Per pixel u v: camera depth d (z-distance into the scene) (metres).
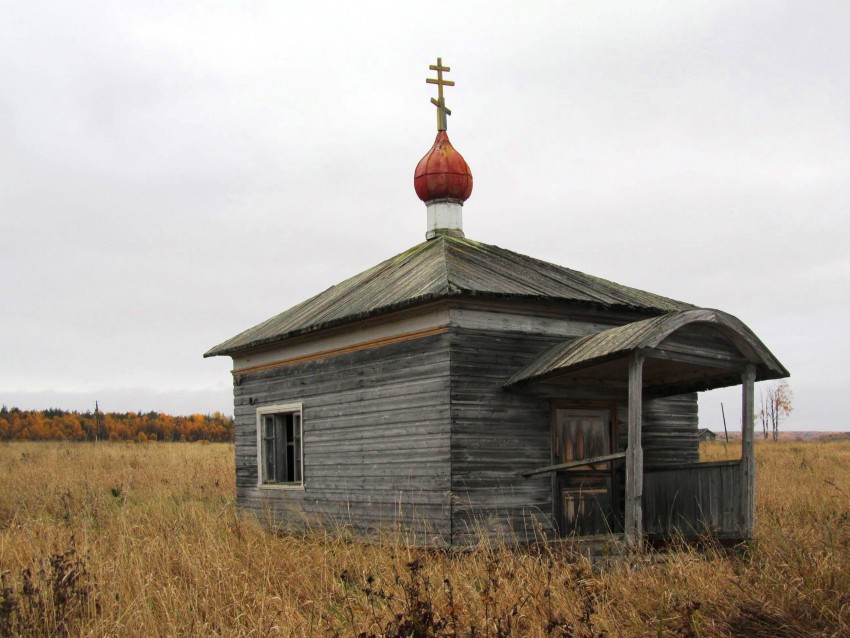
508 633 7.57
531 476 12.21
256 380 16.16
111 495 20.09
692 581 9.41
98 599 9.49
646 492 13.14
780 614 8.45
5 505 18.89
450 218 16.02
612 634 8.12
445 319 11.81
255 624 8.56
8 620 8.51
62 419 73.44
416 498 12.10
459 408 11.70
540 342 12.54
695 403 14.69
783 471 25.27
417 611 7.72
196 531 12.93
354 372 13.51
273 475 15.77
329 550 11.43
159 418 78.75
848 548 9.98
